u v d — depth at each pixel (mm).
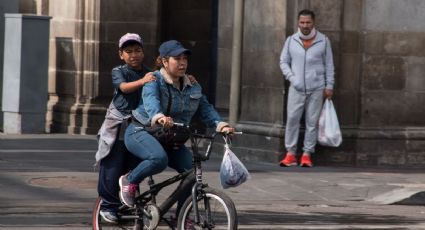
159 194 29078
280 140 36656
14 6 45875
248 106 38406
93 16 44844
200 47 46156
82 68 45219
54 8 46344
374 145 37219
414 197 30203
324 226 25453
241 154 38188
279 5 36781
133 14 45125
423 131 37656
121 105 21500
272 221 26016
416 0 37469
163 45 20891
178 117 21109
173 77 20906
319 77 35906
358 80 37188
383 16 37219
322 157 36938
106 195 21609
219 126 20672
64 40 45812
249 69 38375
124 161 21734
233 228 19625
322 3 36656
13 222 24594
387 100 37406
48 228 23922
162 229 24172
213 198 19969
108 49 45031
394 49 37375
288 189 31359
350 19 36969
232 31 39531
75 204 27453
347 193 31125
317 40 35938
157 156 20469
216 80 42438
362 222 26422
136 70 21797
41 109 44562
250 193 30484
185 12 46156
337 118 36562
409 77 37594
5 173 32344
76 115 45188
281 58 36125
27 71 44031
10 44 44250
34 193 28906
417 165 37656
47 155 37375
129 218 21422
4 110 44719
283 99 36625
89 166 34750
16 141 41375
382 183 32938
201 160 20516
